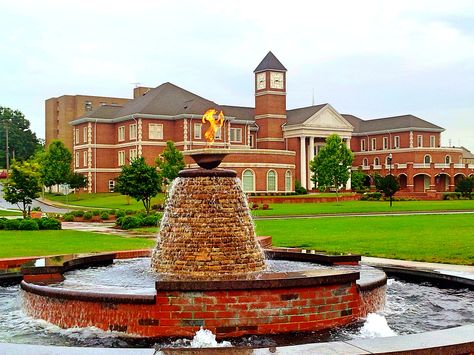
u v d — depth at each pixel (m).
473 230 29.06
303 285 9.46
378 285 11.07
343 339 8.99
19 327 9.95
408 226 32.56
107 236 28.86
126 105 89.81
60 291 9.97
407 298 12.45
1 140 137.62
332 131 95.00
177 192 12.62
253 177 73.69
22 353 5.61
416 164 92.44
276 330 9.32
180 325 9.18
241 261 12.17
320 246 22.62
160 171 65.12
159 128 80.56
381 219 39.50
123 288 10.28
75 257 14.14
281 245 23.25
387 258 18.70
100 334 9.36
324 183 69.81
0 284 14.52
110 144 86.44
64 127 110.69
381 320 10.10
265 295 9.28
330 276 9.72
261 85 95.62
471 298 12.41
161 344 8.84
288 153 77.00
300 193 82.31
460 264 17.08
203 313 9.15
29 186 42.91
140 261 15.63
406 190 93.94
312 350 5.73
